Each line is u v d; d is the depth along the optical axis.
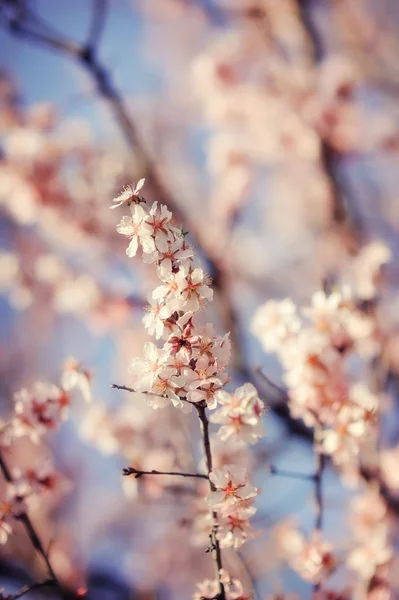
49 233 2.59
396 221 3.24
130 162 2.47
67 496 3.07
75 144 2.44
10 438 1.46
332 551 1.48
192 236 2.23
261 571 1.87
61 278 2.53
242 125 2.62
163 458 1.69
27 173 2.32
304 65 2.48
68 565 2.76
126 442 1.74
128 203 1.30
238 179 2.65
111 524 3.41
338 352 1.45
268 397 1.89
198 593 1.37
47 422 1.46
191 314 1.29
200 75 2.62
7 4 1.84
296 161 2.66
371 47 2.96
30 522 1.45
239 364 1.97
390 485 1.73
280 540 1.58
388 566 1.54
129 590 2.89
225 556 1.52
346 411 1.42
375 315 1.58
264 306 1.49
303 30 2.45
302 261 3.19
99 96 2.21
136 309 2.41
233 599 1.34
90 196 2.43
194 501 1.62
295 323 1.47
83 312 2.43
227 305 2.12
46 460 1.48
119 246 2.53
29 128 2.46
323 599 1.48
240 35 2.69
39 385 1.48
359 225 2.40
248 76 2.61
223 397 1.31
